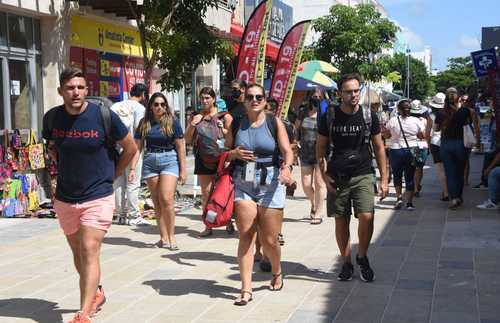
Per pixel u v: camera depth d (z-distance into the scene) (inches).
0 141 442.0
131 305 234.1
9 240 350.9
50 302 238.8
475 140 439.5
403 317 216.2
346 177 254.2
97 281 202.7
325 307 228.5
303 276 271.1
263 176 231.6
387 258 301.1
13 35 459.2
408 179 445.7
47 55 490.6
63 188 202.4
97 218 201.0
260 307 229.6
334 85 786.8
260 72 419.8
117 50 585.0
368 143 255.8
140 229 386.0
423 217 415.5
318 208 398.0
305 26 424.2
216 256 313.1
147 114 328.8
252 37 420.8
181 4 474.9
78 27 522.3
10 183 424.8
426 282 258.4
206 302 236.8
